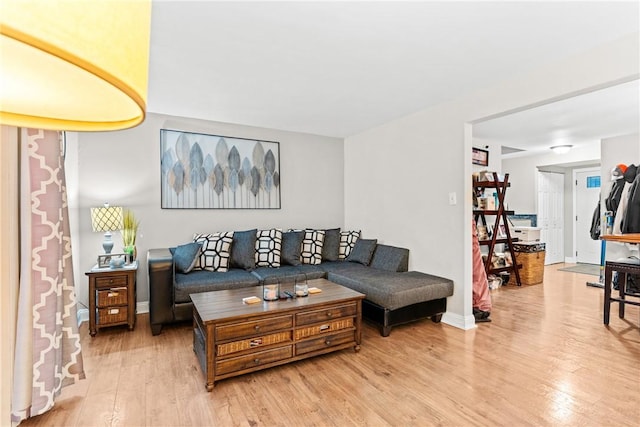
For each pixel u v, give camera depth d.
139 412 1.79
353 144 4.71
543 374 2.18
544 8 1.77
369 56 2.32
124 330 3.02
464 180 3.12
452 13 1.81
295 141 4.52
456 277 3.19
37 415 1.75
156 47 2.16
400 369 2.26
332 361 2.39
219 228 3.99
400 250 3.73
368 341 2.77
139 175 3.55
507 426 1.66
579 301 4.00
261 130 4.27
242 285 3.18
